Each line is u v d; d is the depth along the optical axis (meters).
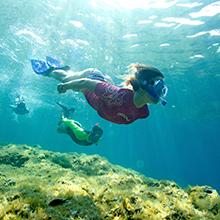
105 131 89.94
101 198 6.19
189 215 6.41
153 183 8.90
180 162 175.38
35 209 5.10
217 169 166.62
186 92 36.22
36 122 88.19
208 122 55.38
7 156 13.03
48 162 12.41
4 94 55.50
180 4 18.67
